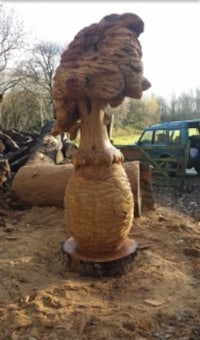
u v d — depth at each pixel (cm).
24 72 2714
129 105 2933
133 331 287
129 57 340
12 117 2720
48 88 2744
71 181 372
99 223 356
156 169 1051
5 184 707
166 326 295
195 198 934
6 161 728
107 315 306
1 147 986
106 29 343
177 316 307
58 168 613
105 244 367
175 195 965
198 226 571
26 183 611
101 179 356
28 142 1023
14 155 928
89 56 337
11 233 517
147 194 618
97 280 366
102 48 339
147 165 614
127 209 366
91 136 364
